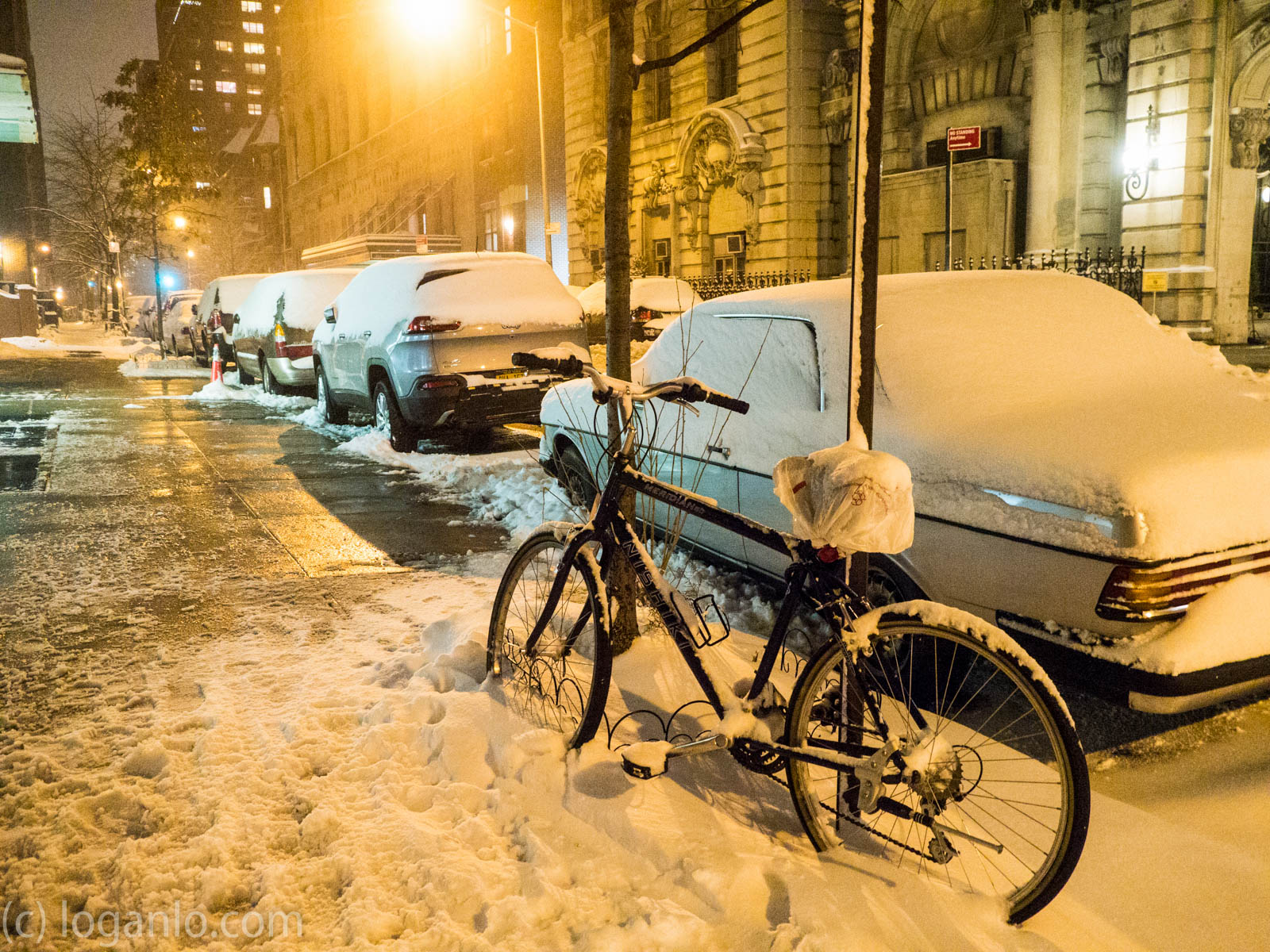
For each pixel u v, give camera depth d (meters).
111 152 58.38
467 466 9.54
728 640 4.45
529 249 45.34
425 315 10.06
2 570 6.10
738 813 3.09
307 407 15.15
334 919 2.67
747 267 31.81
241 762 3.47
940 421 4.02
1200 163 20.44
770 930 2.57
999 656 2.59
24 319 38.78
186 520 7.54
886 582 4.18
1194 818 3.16
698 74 33.16
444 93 53.88
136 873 2.82
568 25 39.03
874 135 2.97
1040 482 3.46
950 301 4.77
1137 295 21.02
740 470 4.98
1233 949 2.54
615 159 4.09
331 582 5.86
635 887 2.76
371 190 65.81
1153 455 3.36
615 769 3.24
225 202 101.25
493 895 2.71
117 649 4.70
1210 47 20.00
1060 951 2.51
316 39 74.88
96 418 13.84
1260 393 4.37
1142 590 3.18
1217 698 3.27
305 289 15.86
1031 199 24.05
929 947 2.50
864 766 2.71
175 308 29.72
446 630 4.64
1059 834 2.53
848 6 28.50
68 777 3.40
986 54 26.03
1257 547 3.37
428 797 3.24
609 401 3.56
